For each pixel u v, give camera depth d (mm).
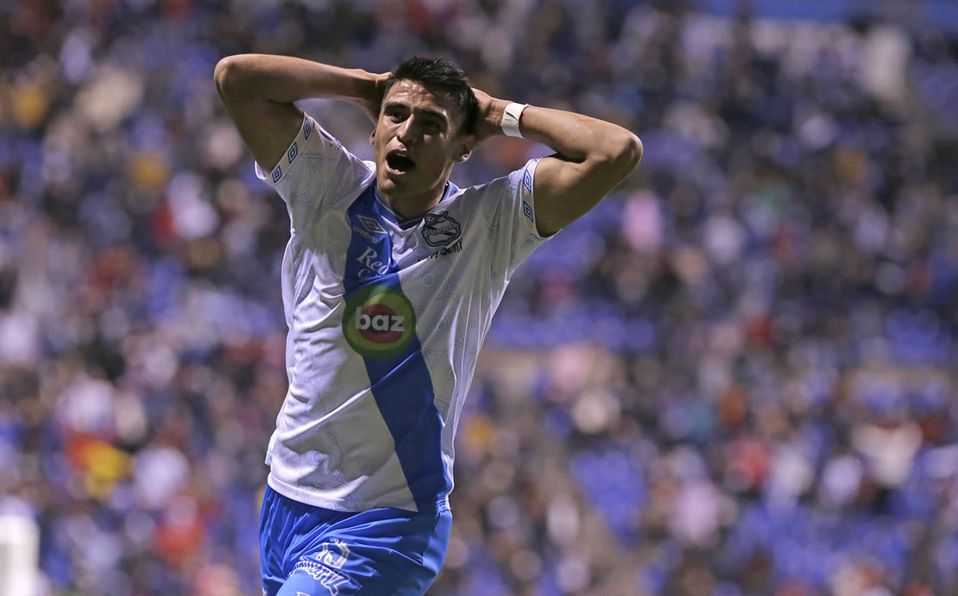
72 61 76500
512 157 75812
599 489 59125
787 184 82750
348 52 82062
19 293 60219
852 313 75125
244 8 82312
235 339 59281
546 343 67500
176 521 50312
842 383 66438
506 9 88938
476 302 16859
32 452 51250
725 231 75875
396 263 16547
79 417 52875
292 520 16844
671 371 64625
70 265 62062
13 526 22453
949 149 92188
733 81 89500
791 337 70812
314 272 16719
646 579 56156
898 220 83562
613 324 68688
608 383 62625
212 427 54688
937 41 103625
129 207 66688
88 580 47312
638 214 74312
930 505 62531
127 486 51688
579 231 72938
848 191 83688
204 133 72062
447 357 16594
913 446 65562
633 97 85812
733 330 68938
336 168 16891
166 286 62531
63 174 67312
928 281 78625
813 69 95062
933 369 73438
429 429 16578
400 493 16578
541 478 58531
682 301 69750
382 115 16672
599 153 16500
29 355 55656
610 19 91000
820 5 101750
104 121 72688
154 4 80875
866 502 61875
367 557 16469
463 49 84188
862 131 91000
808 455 62531
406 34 83875
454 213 16781
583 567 54625
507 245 16938
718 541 57281
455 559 52594
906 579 58500
